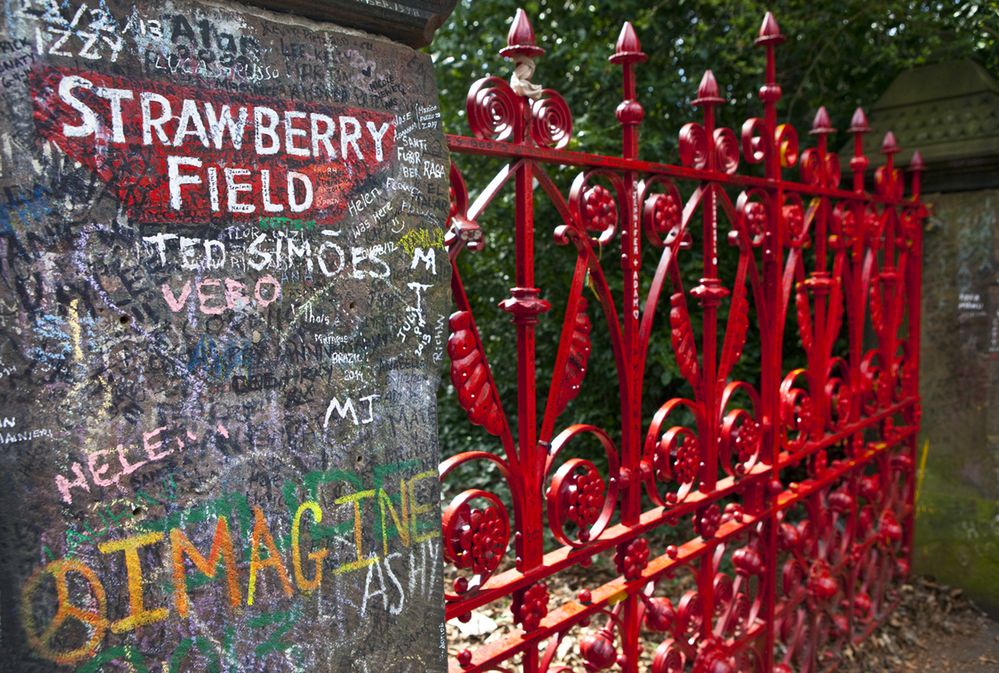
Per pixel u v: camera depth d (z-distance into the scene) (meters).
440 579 1.51
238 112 1.20
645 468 2.32
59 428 1.05
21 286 1.02
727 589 2.78
